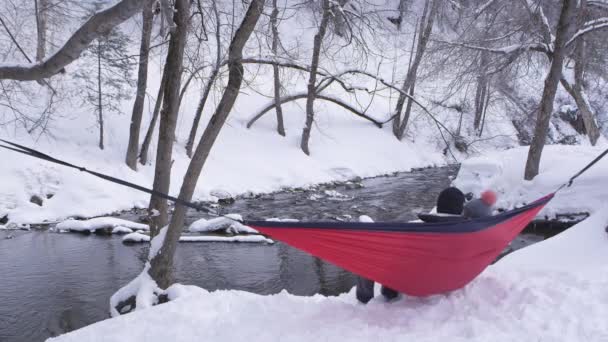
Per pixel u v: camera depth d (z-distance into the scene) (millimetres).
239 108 26562
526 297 4395
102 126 20297
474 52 18016
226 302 5512
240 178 21766
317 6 16594
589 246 6414
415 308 4488
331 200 20156
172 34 8586
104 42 19828
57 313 9461
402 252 4180
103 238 14891
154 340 4527
